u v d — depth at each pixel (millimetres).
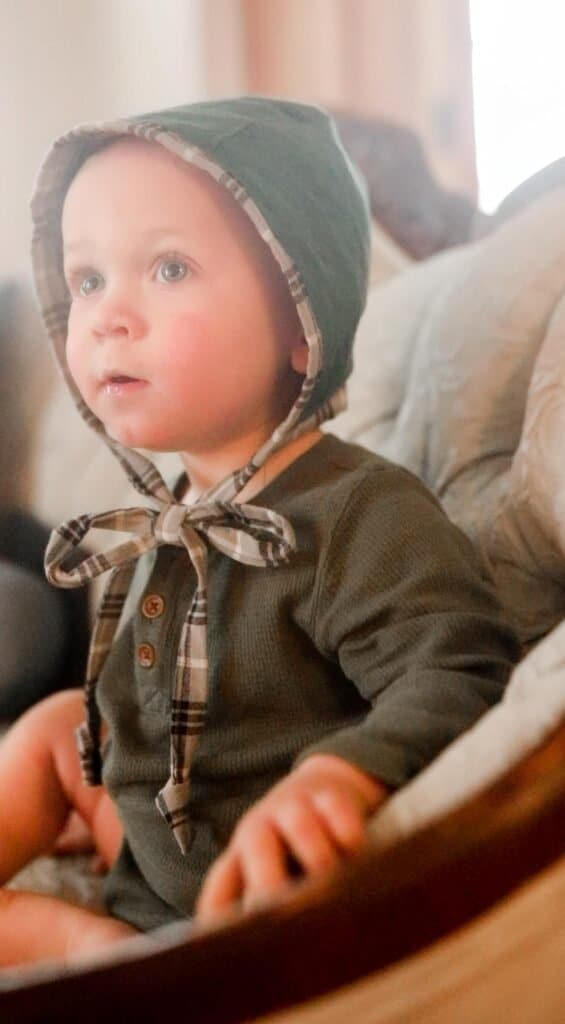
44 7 2086
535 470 799
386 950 425
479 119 1992
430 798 496
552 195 1027
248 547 729
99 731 830
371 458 793
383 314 1157
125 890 778
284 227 730
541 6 1919
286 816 506
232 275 740
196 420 753
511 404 907
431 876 426
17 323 1514
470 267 1021
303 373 794
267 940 413
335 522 729
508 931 453
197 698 716
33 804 876
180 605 767
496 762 485
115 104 2139
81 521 798
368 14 2025
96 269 759
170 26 2135
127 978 410
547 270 925
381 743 568
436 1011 455
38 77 2102
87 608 1261
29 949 763
